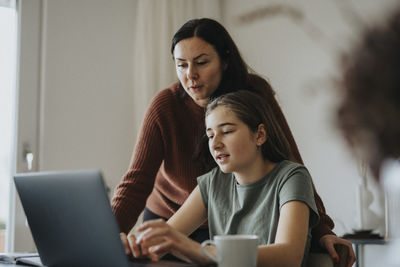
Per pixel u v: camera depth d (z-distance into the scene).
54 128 2.69
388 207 2.17
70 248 0.97
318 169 2.60
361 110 0.39
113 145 2.90
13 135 2.63
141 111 2.94
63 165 2.71
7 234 2.58
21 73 2.65
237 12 3.10
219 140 1.19
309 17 2.62
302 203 1.12
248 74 1.54
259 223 1.20
